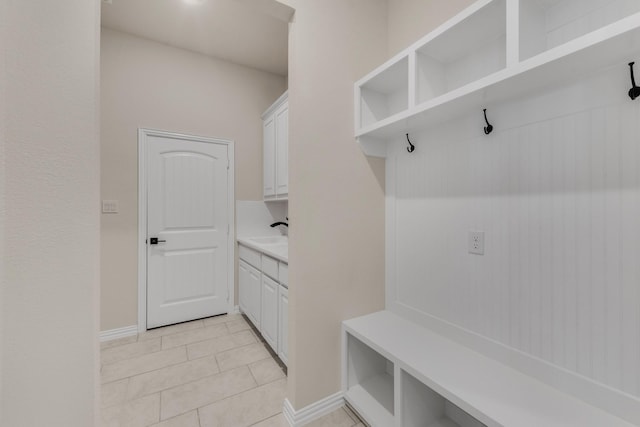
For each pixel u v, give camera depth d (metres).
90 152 0.55
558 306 1.07
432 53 1.39
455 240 1.44
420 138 1.61
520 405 0.98
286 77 3.26
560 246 1.06
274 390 1.75
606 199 0.95
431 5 1.54
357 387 1.65
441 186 1.50
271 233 3.19
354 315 1.69
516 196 1.19
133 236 2.53
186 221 2.77
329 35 1.59
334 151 1.61
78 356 0.50
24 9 0.39
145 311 2.58
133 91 2.53
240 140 3.04
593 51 0.82
